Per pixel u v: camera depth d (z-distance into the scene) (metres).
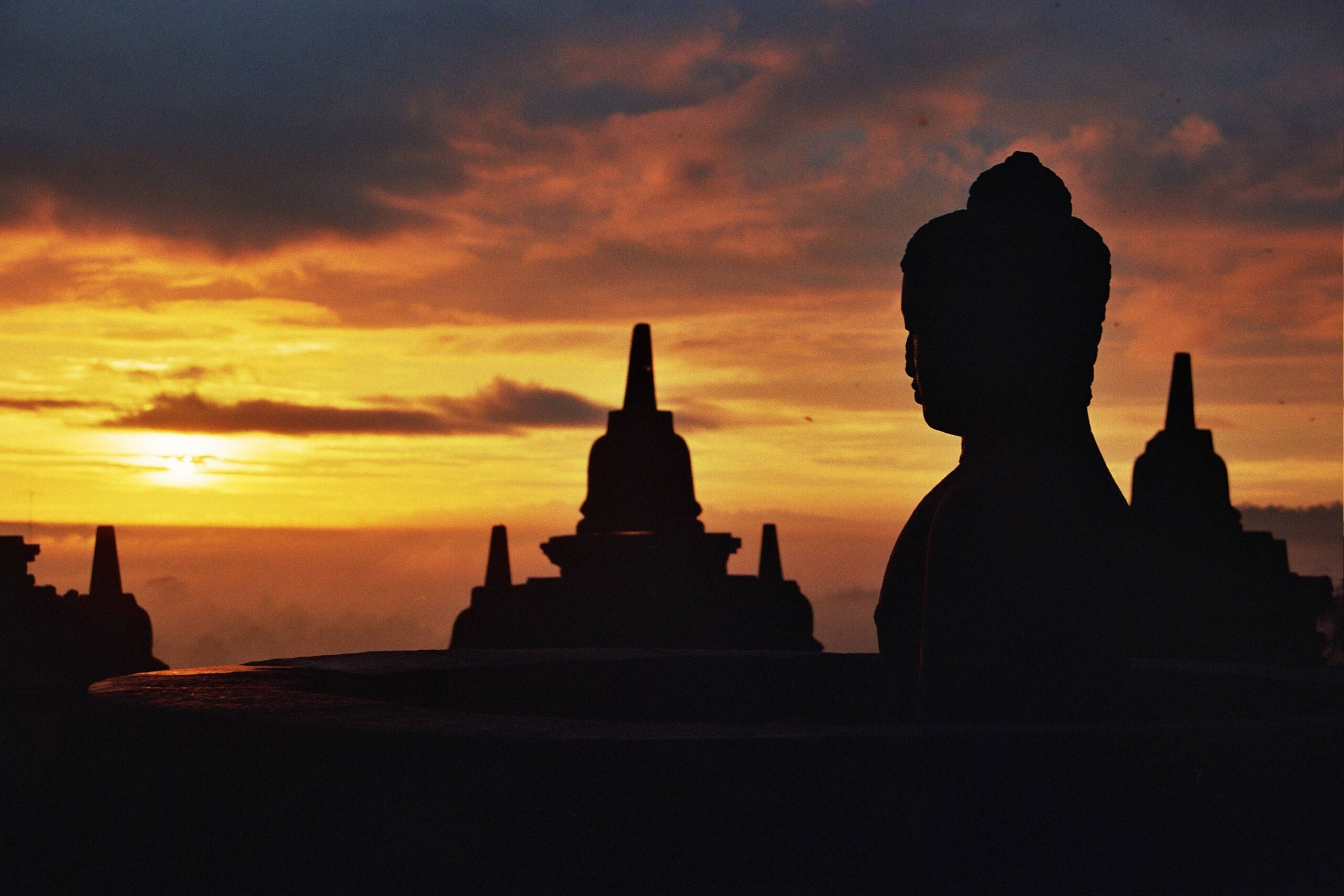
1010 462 4.28
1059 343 4.39
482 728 3.28
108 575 14.39
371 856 3.23
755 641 14.94
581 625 14.91
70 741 4.27
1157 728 3.23
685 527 15.89
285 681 4.45
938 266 4.49
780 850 3.09
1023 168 4.59
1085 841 3.13
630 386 16.36
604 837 3.10
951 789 3.12
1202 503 15.42
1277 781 3.22
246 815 3.40
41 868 3.69
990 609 4.04
